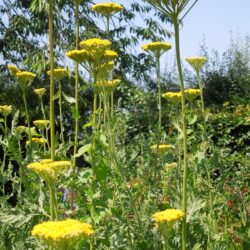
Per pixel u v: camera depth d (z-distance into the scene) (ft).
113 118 3.93
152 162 4.71
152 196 4.06
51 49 3.41
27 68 11.50
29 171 3.75
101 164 3.51
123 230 3.58
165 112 10.33
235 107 13.09
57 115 10.89
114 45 11.92
